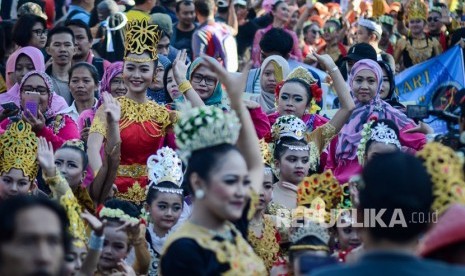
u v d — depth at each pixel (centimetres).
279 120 1445
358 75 1620
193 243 908
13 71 1709
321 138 1542
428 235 829
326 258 799
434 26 2328
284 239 1250
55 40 1777
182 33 2208
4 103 1602
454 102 1299
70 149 1333
